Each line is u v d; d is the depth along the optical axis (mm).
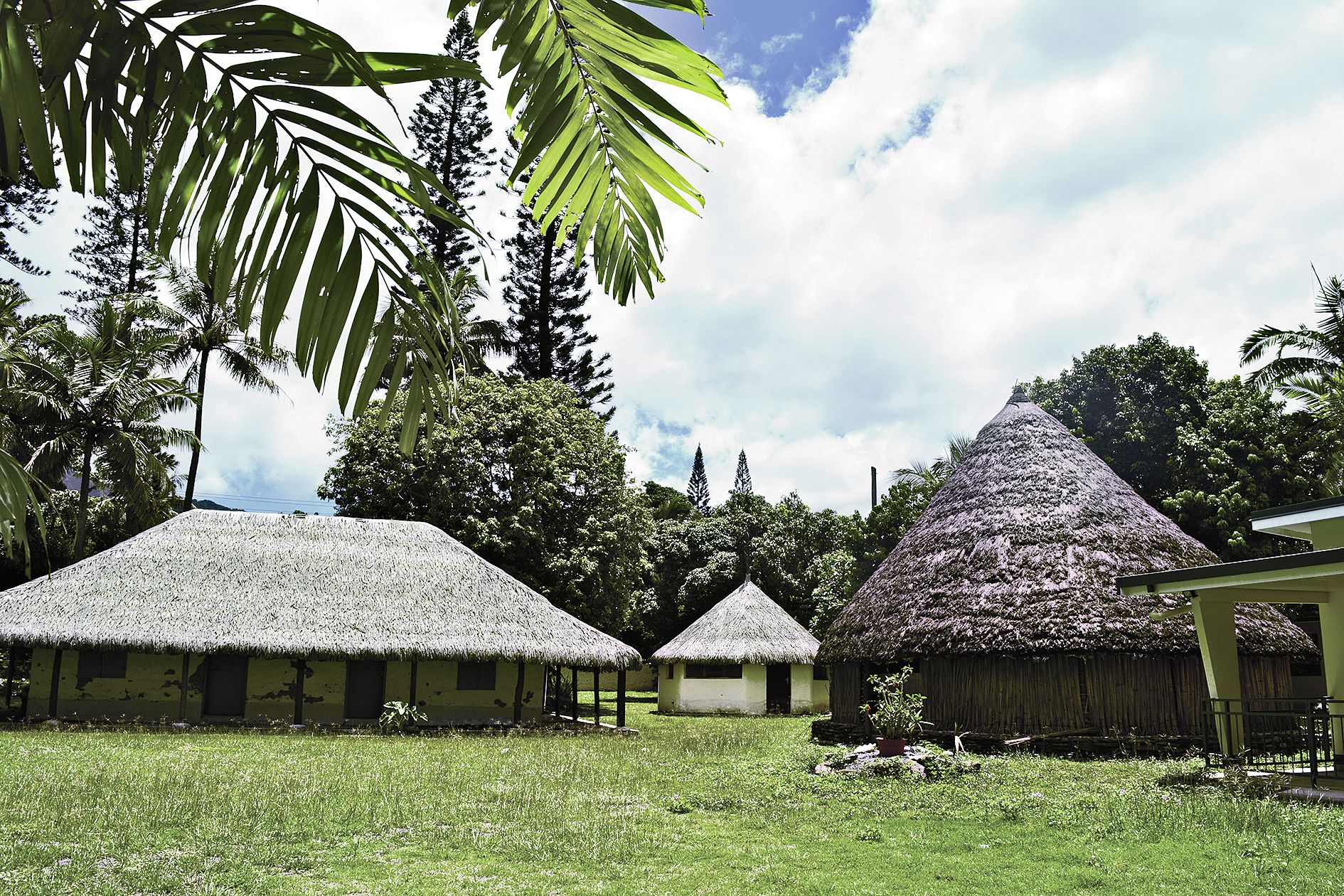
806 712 32500
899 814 10219
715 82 2611
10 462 3223
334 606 21781
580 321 41094
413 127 38375
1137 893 6789
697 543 42531
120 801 9930
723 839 8906
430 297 2605
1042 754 15961
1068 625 16797
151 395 29547
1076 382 31141
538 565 31250
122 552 22094
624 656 23047
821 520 44312
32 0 2096
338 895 6707
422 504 31469
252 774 12648
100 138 2188
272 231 2340
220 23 2164
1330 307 26406
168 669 21578
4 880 6754
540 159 2846
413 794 11242
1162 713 16109
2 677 27234
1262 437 26172
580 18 2547
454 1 2566
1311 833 8297
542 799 11008
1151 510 20125
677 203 2961
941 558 19641
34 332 28219
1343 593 12445
